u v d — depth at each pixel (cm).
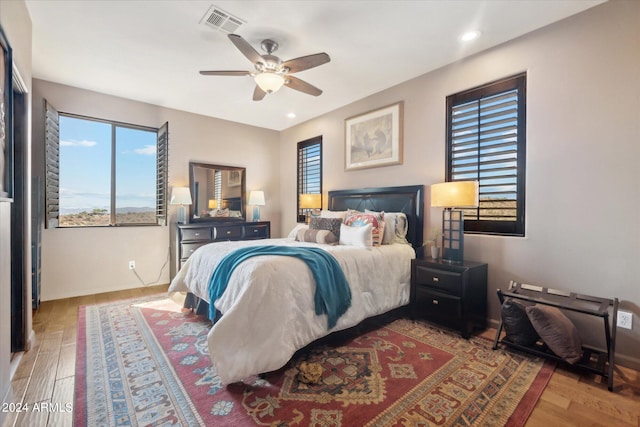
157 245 429
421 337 253
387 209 362
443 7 221
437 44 271
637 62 203
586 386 183
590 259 223
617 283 211
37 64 308
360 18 233
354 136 411
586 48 224
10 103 173
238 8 221
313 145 491
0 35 153
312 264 217
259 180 539
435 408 162
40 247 333
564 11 226
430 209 328
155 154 435
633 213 205
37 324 277
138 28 245
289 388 179
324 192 466
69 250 366
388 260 279
